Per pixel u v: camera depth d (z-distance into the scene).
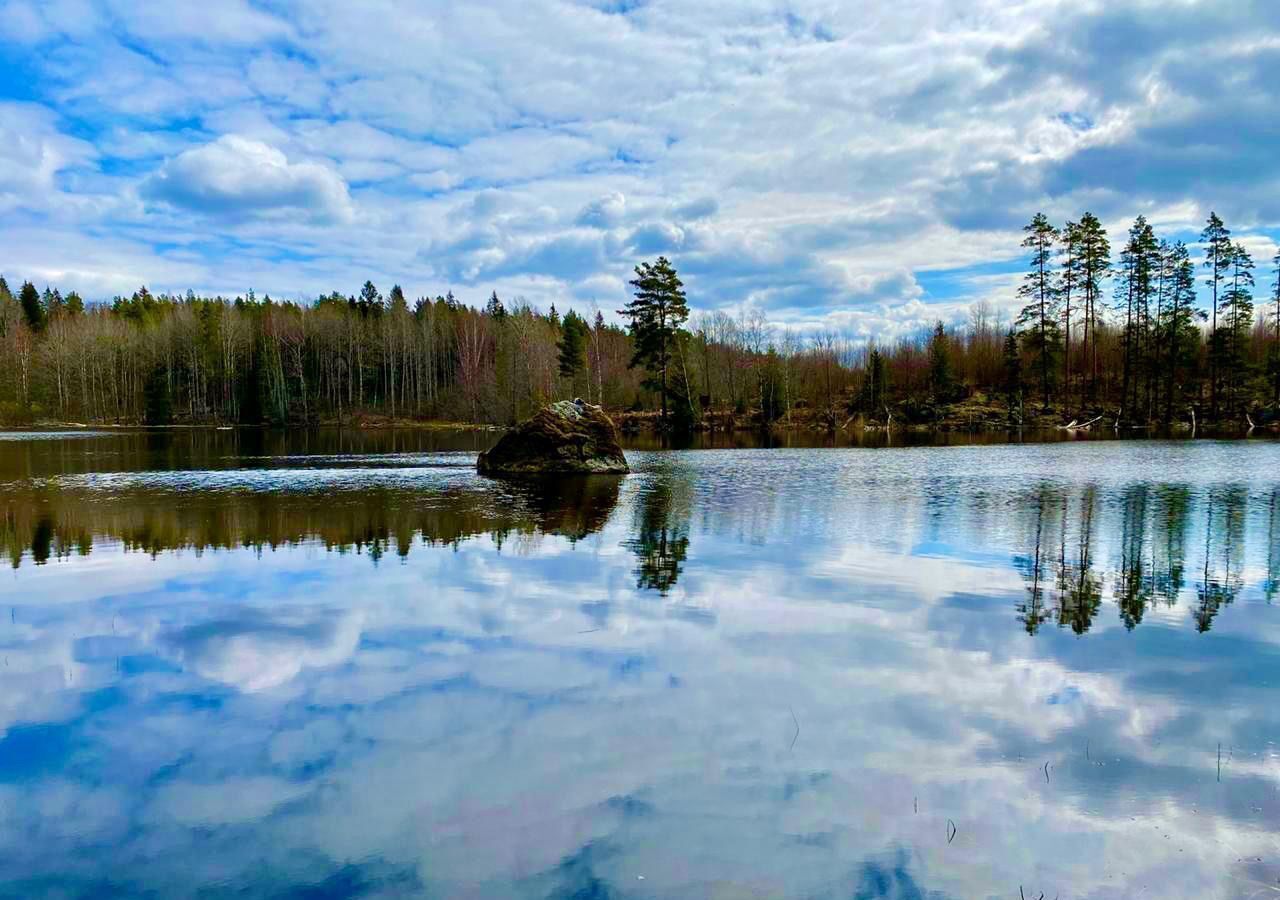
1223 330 74.38
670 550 16.28
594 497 25.78
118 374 116.00
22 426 98.56
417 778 6.52
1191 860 5.38
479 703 8.08
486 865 5.31
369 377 130.12
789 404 90.75
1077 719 7.70
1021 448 49.72
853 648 9.83
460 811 6.01
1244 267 74.94
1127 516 20.72
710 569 14.41
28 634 10.61
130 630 10.77
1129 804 6.11
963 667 9.16
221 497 25.84
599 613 11.42
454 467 38.97
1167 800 6.17
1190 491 26.12
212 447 57.00
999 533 18.27
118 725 7.66
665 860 5.36
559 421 34.81
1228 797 6.22
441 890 5.05
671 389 73.44
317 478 32.84
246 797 6.26
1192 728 7.51
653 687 8.49
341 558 15.55
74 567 14.87
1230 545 16.75
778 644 9.98
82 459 44.16
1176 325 75.25
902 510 22.11
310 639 10.27
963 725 7.54
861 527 19.16
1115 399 82.88
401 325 127.44
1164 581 13.51
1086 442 55.28
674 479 32.03
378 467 38.97
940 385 89.69
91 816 6.03
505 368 104.44
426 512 22.12
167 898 5.02
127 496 26.12
